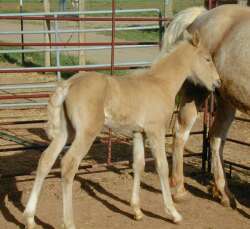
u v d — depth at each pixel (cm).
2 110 1002
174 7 2164
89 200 589
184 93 579
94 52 1664
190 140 841
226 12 580
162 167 513
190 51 531
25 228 499
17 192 606
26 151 766
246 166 682
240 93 551
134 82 504
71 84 479
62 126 486
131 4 2666
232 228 528
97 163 710
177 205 587
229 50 554
